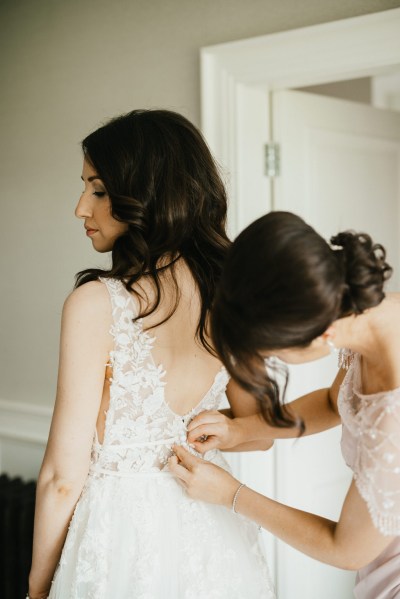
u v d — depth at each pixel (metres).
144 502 1.30
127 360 1.25
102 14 2.58
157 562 1.28
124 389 1.27
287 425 1.07
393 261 2.75
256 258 0.95
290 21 2.17
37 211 2.83
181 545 1.32
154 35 2.46
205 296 1.31
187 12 2.38
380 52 1.98
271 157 2.39
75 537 1.30
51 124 2.76
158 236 1.29
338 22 2.03
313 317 0.95
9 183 2.91
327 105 2.51
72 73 2.68
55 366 2.80
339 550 1.13
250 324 0.97
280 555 2.44
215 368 1.37
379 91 3.34
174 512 1.33
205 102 2.30
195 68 2.37
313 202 2.49
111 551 1.28
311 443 2.54
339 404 1.28
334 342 1.10
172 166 1.30
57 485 1.27
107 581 1.27
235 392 1.51
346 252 1.02
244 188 2.33
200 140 1.37
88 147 1.34
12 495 2.70
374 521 1.04
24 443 2.92
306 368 2.48
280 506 1.24
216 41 2.32
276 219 0.97
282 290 0.94
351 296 1.01
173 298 1.28
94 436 1.33
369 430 1.08
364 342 1.12
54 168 2.76
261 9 2.22
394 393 1.07
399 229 2.77
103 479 1.32
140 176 1.29
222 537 1.38
